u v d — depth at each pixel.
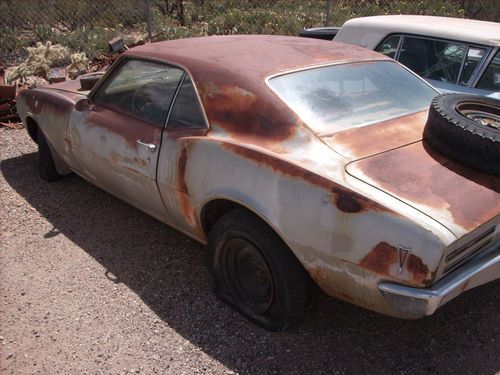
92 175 4.23
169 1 16.20
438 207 2.32
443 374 2.68
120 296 3.30
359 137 2.76
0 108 6.70
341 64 3.32
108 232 4.11
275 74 3.03
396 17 6.35
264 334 2.95
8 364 2.73
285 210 2.56
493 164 2.52
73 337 2.94
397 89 3.37
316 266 2.54
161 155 3.26
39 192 4.81
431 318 3.11
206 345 2.88
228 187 2.81
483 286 3.42
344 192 2.38
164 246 3.90
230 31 12.94
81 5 13.41
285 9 15.12
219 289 3.21
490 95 5.05
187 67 3.29
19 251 3.82
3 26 12.38
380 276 2.30
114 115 3.77
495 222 2.43
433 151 2.74
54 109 4.43
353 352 2.83
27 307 3.18
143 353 2.82
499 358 2.79
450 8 11.96
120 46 8.59
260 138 2.82
